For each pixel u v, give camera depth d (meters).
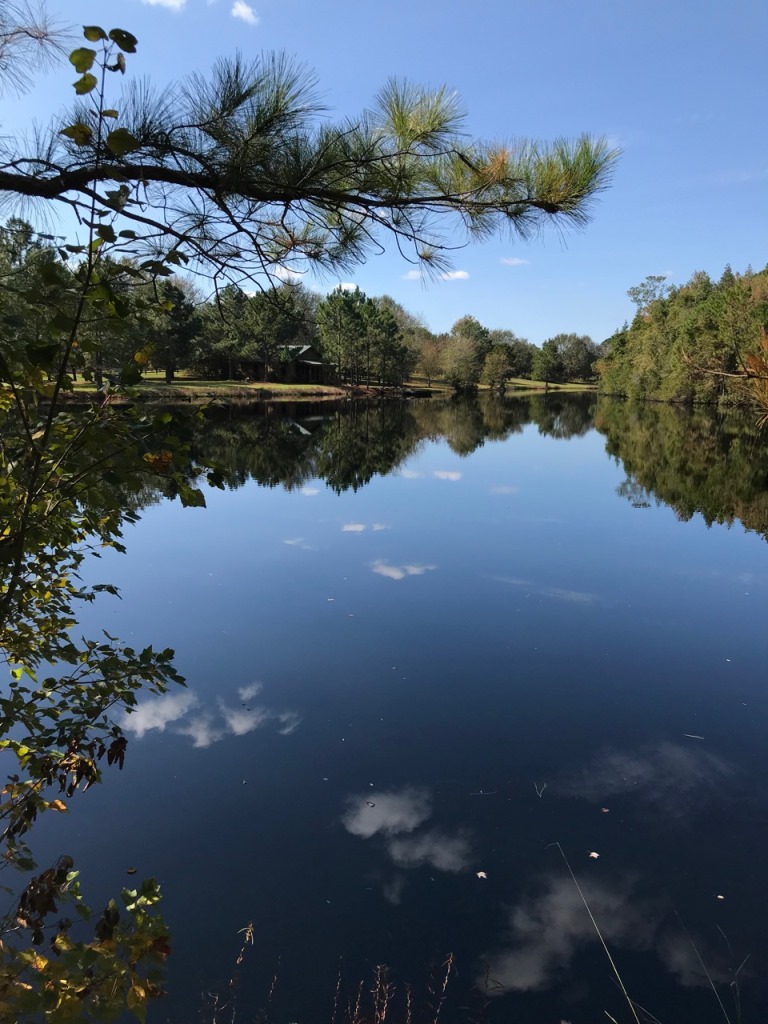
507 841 3.83
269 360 58.97
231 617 7.43
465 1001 2.79
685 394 49.56
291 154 2.34
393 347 68.19
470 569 9.62
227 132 2.16
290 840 3.76
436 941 3.11
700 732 5.12
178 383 45.69
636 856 3.72
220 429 31.00
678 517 13.67
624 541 11.51
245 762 4.55
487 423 42.53
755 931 3.21
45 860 3.48
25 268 1.92
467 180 2.76
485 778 4.45
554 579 9.20
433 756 4.70
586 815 4.09
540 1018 2.70
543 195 2.71
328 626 7.25
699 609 7.95
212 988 2.79
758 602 8.25
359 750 4.75
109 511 2.34
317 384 67.19
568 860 3.68
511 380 119.81
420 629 7.19
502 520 13.30
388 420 42.00
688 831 3.94
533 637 7.04
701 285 50.47
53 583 2.44
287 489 17.05
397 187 2.60
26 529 1.87
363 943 3.08
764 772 4.59
